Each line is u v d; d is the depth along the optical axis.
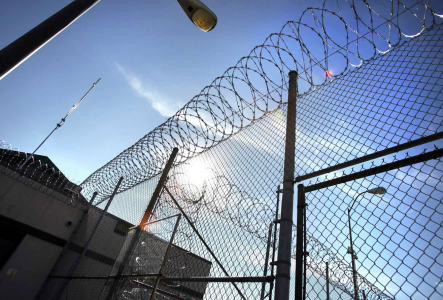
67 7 2.54
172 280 2.76
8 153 6.54
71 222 7.15
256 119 2.90
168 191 3.71
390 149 1.71
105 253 5.62
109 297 3.38
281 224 1.91
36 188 6.83
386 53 2.10
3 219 6.27
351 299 1.86
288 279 1.69
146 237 3.60
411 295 1.28
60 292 5.23
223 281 2.17
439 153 1.46
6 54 2.09
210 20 3.40
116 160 5.75
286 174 2.14
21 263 6.27
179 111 3.90
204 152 3.42
